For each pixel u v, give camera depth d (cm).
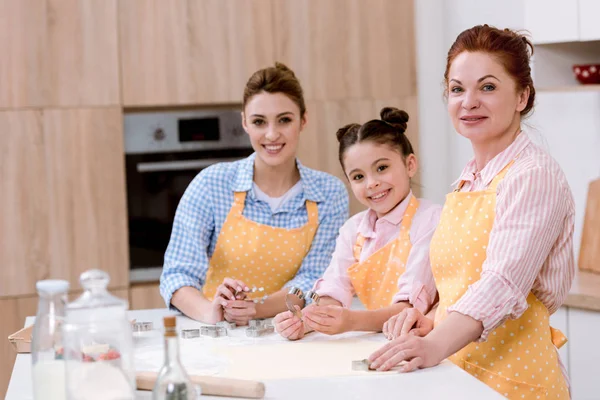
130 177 409
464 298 185
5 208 390
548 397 198
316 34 417
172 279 262
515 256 184
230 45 408
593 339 292
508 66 198
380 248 237
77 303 141
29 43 389
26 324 245
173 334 138
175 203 416
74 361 138
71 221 396
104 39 396
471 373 202
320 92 419
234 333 224
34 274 393
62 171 395
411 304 226
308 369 183
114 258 402
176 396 136
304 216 274
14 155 390
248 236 270
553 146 370
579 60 353
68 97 394
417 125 432
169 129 411
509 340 198
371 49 424
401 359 179
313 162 420
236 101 410
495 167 202
